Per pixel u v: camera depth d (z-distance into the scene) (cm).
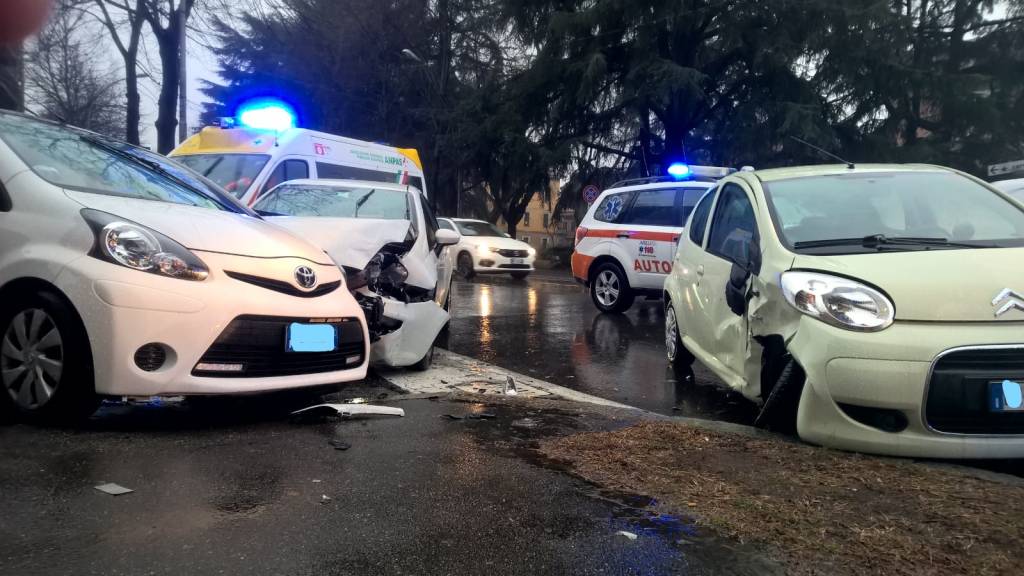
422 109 3006
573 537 261
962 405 335
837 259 396
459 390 530
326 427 395
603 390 582
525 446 373
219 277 382
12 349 377
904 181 489
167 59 2330
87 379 357
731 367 488
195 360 362
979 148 2381
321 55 3231
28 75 2867
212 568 226
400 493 298
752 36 2170
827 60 2234
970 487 312
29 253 369
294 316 400
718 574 235
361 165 1173
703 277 557
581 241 1123
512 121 2567
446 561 240
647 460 351
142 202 418
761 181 512
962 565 239
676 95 2277
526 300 1289
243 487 295
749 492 307
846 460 345
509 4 2567
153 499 277
